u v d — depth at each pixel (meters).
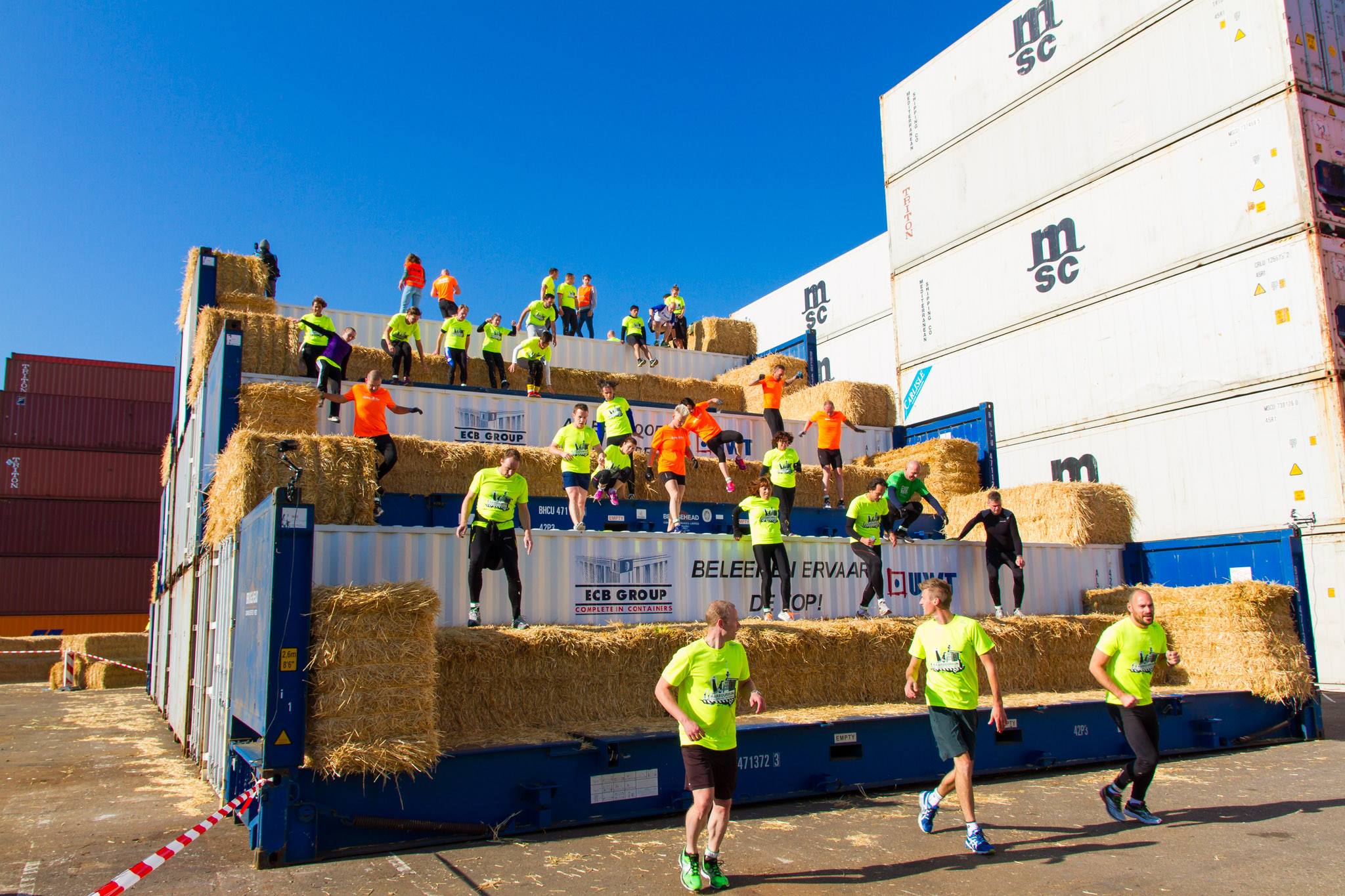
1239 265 12.93
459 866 5.34
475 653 7.07
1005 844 5.79
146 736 11.78
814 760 7.29
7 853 5.74
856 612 10.62
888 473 13.90
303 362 12.76
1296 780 7.71
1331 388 11.68
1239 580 10.94
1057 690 9.65
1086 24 15.55
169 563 14.27
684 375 19.94
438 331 17.28
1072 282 15.54
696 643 5.03
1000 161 17.20
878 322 23.39
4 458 29.19
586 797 6.41
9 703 16.81
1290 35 12.55
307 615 5.59
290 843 5.39
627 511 11.88
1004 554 10.73
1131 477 14.23
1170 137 14.05
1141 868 5.22
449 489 10.93
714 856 4.91
